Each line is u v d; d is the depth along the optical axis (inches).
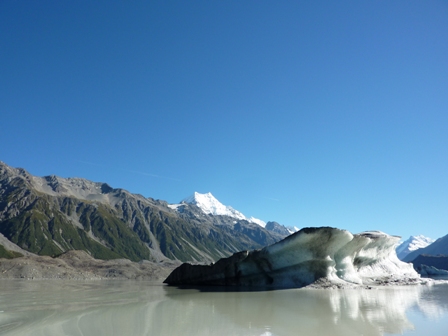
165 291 1274.6
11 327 539.8
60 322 573.6
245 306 773.9
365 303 805.2
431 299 888.9
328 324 538.6
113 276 3255.4
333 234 1240.2
